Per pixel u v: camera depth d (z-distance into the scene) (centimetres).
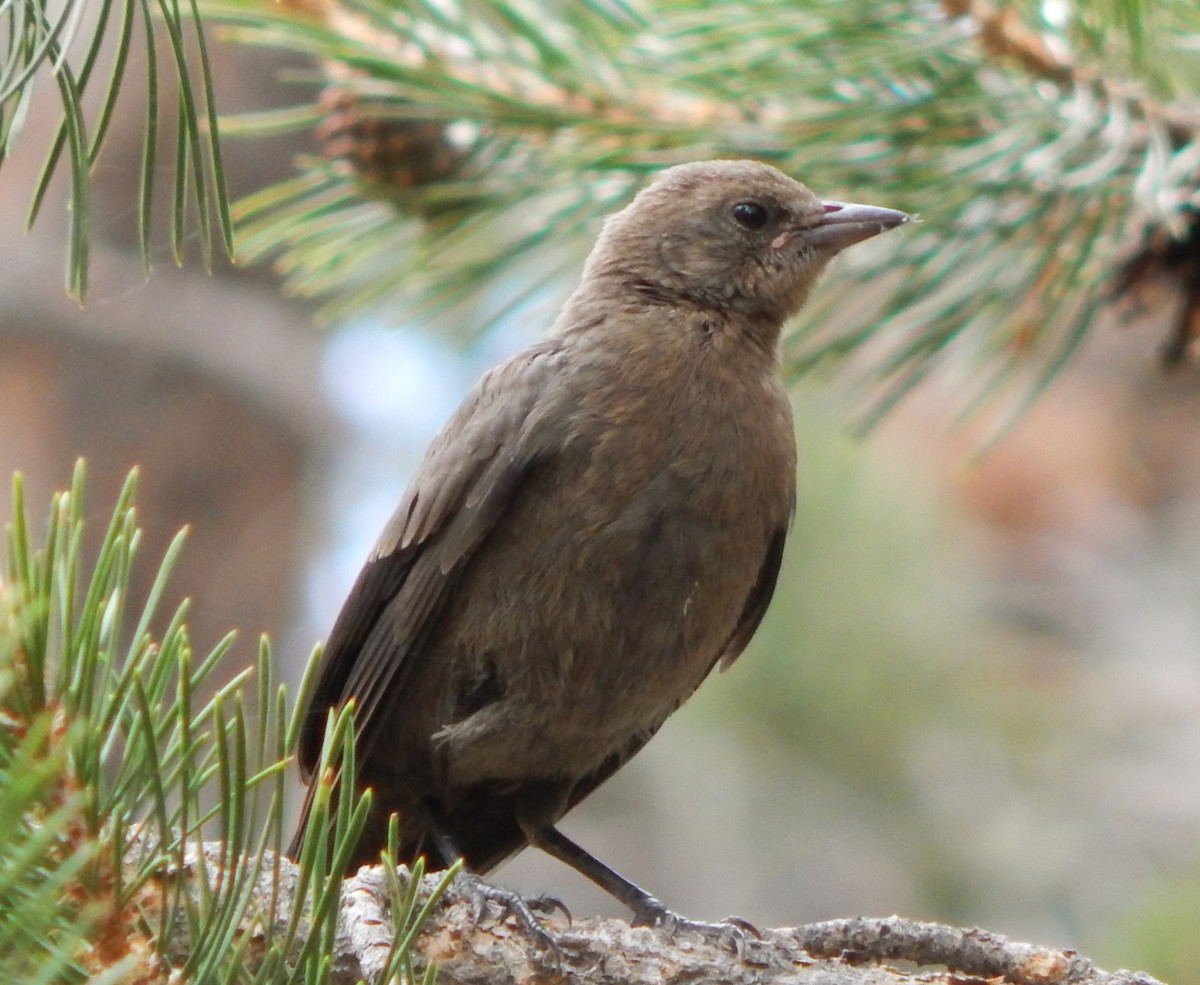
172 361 1712
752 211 990
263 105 1703
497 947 660
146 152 482
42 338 1684
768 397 951
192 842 568
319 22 831
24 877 398
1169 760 2030
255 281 1783
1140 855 1838
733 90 823
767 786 1705
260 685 438
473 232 862
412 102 841
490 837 994
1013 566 2334
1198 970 1359
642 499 893
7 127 488
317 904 434
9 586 419
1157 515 2470
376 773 955
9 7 484
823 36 794
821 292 987
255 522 1733
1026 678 2122
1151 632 2294
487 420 915
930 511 1736
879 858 1705
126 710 449
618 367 916
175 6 490
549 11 848
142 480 1692
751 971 671
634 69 842
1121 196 801
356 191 848
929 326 820
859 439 845
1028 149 794
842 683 1636
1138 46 778
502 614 901
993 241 816
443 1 832
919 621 1666
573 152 850
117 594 452
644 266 988
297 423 1766
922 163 813
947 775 1727
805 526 1631
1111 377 2378
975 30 788
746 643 1035
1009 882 1725
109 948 428
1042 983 685
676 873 1784
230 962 439
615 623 895
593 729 920
